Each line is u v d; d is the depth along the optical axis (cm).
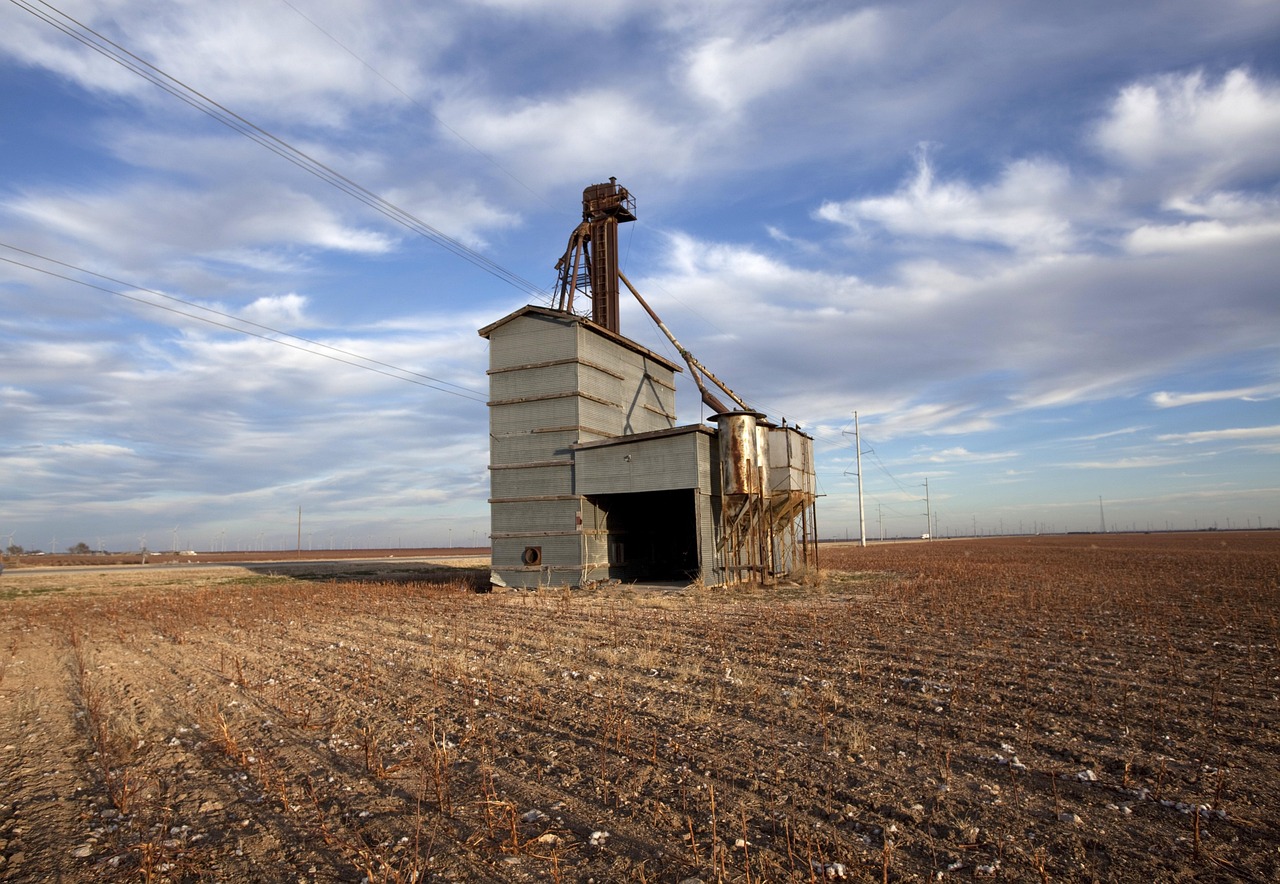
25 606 2869
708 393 4091
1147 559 5409
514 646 1669
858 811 701
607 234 4331
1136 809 697
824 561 5678
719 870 578
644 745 910
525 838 658
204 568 6066
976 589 2852
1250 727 952
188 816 731
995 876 570
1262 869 579
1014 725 972
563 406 3234
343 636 1894
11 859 638
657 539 3878
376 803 747
